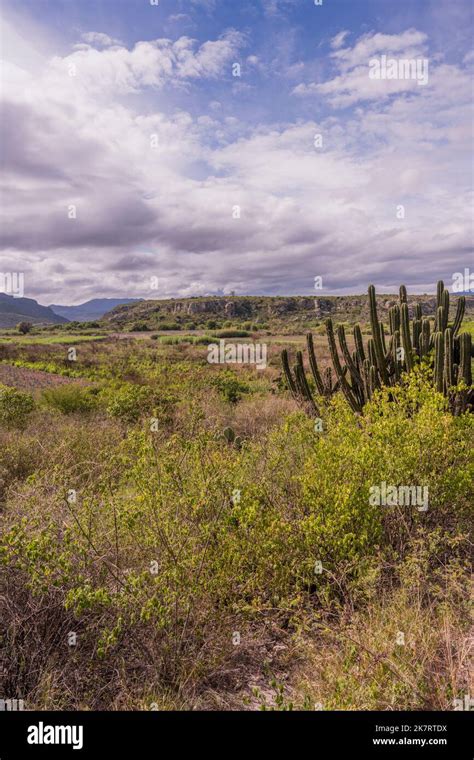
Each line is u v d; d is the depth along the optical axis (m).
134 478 3.29
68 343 40.94
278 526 3.25
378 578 3.19
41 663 2.51
